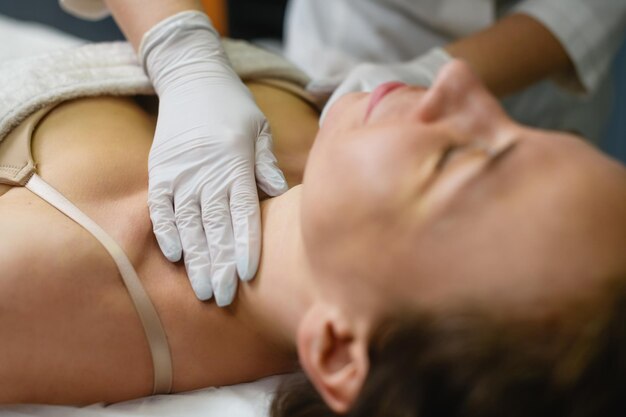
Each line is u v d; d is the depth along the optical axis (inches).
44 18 86.9
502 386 23.3
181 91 34.8
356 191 26.1
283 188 33.1
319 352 26.7
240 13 89.1
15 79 35.1
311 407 29.0
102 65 36.9
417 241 25.1
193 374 32.2
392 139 26.3
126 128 35.1
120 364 31.1
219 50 36.9
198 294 31.2
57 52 36.9
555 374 23.0
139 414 30.7
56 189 32.0
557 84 49.9
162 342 31.2
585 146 26.1
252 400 31.9
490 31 45.9
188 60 35.7
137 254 31.5
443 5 49.7
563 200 24.4
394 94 29.0
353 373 26.2
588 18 46.8
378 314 26.0
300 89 41.7
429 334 24.4
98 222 31.6
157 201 32.1
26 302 29.7
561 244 23.8
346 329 26.6
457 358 23.8
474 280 24.3
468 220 24.8
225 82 35.5
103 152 33.4
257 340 32.5
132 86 36.4
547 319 23.4
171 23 36.4
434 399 24.3
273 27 90.6
